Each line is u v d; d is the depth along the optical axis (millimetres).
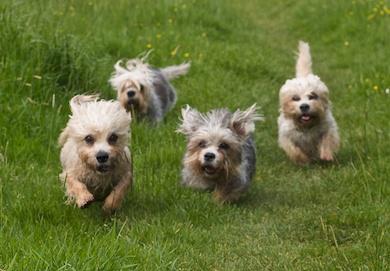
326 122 12461
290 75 18484
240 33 23078
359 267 7297
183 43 19312
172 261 7254
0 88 11578
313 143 12523
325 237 8461
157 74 14867
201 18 22797
